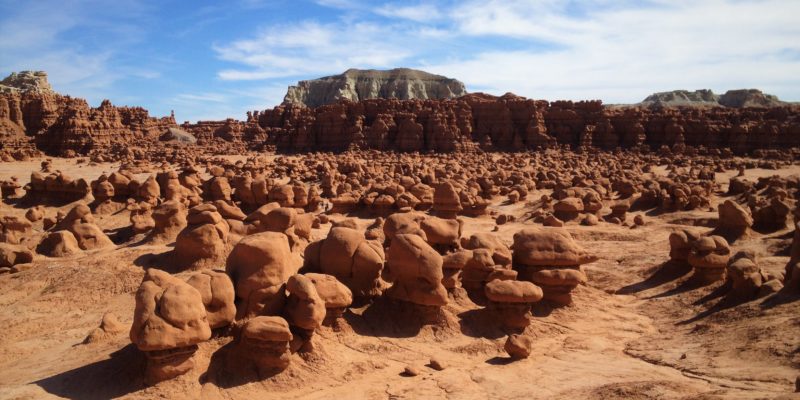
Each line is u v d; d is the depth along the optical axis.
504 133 99.69
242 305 16.23
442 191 40.78
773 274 22.38
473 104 102.69
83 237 26.59
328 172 57.69
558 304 22.05
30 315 19.50
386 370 16.11
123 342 16.23
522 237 23.52
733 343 16.95
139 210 33.34
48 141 92.00
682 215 40.56
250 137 111.06
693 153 90.19
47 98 96.81
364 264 19.42
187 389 13.65
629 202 44.41
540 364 17.03
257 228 25.48
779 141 90.88
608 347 18.73
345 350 16.88
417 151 94.62
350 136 99.50
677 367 16.16
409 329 18.83
